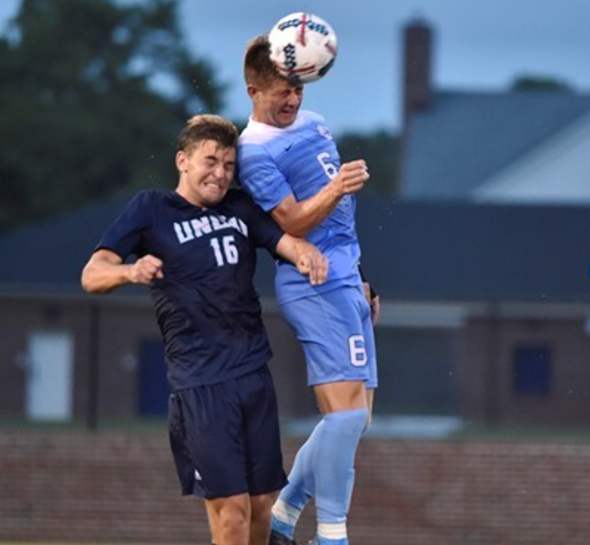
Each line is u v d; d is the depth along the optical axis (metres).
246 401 23.75
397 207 106.62
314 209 23.03
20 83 179.75
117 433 64.62
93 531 63.84
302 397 91.06
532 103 181.25
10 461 64.19
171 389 24.12
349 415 23.53
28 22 182.50
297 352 91.56
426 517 62.97
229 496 23.55
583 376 92.06
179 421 24.00
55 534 63.84
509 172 170.75
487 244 103.75
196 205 23.88
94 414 65.69
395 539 62.97
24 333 115.69
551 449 63.06
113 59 182.88
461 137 177.50
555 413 90.62
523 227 107.06
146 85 183.75
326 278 23.31
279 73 23.27
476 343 98.69
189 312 23.59
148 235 23.69
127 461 64.06
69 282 109.19
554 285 99.56
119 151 177.00
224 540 23.70
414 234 104.06
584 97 181.88
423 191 170.75
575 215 107.62
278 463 24.12
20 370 116.31
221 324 23.69
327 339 23.64
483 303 77.12
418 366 116.00
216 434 23.56
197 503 63.78
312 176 23.75
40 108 176.62
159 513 63.78
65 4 185.62
